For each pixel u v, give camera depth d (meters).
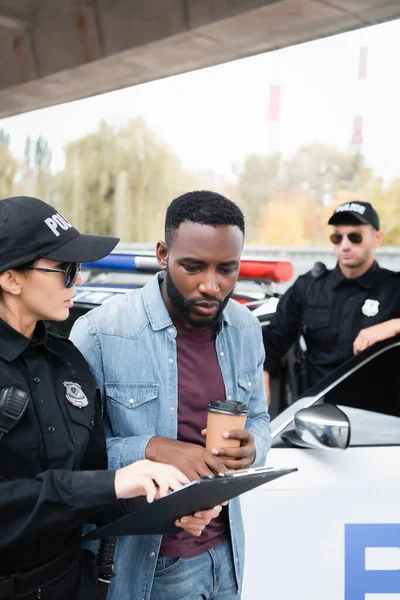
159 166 16.64
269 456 2.10
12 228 1.23
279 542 2.04
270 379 2.88
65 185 16.95
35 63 11.44
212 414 1.40
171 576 1.57
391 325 2.31
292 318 2.96
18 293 1.26
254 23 8.23
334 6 7.54
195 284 1.44
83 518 1.19
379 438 2.19
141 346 1.58
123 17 9.53
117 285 2.78
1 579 1.21
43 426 1.24
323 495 2.06
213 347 1.65
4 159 17.19
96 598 1.35
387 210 14.70
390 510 2.08
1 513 1.14
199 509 1.28
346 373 2.24
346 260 2.90
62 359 1.33
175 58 9.84
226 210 1.43
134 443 1.47
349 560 2.06
